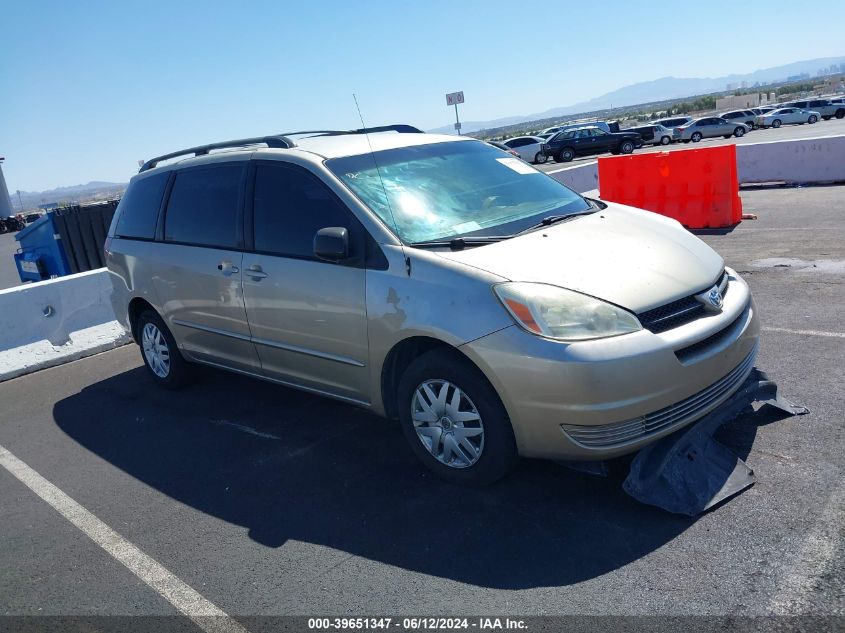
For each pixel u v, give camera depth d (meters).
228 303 4.76
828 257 7.57
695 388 3.29
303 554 3.35
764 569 2.81
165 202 5.42
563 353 3.11
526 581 2.93
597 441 3.17
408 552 3.25
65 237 11.70
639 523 3.22
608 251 3.60
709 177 10.16
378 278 3.76
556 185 4.80
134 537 3.72
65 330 7.57
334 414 5.02
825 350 4.95
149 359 6.04
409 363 3.91
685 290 3.41
